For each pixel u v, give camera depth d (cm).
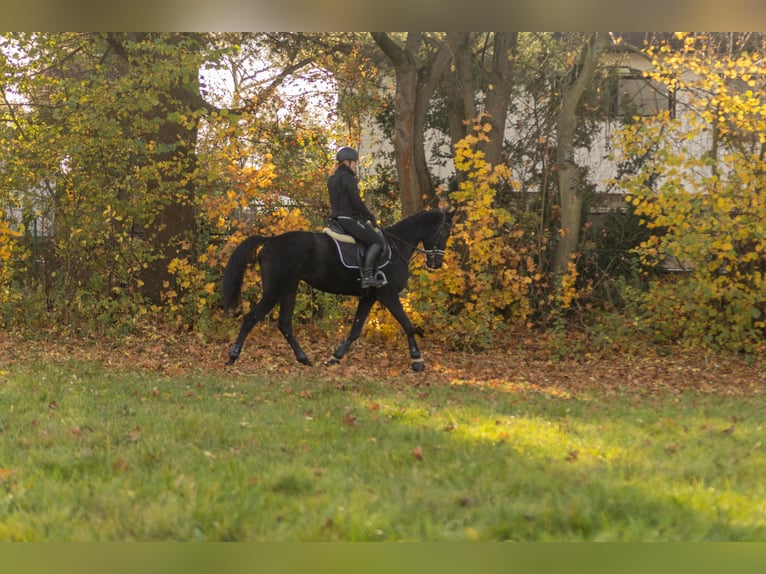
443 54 1950
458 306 1758
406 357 1524
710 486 594
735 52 1825
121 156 1644
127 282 1697
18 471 600
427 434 745
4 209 1659
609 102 2147
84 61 1920
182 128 1819
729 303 1650
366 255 1245
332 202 1270
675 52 1775
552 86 2089
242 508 511
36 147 1606
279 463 620
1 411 852
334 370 1282
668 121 1633
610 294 1905
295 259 1262
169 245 1681
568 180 1891
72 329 1655
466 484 579
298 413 856
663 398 1100
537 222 1912
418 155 1994
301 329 1727
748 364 1527
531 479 590
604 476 603
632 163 2131
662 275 2011
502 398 1033
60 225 1666
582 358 1606
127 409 869
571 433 786
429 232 1337
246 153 1650
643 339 1703
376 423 800
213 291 1669
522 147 2105
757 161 1574
